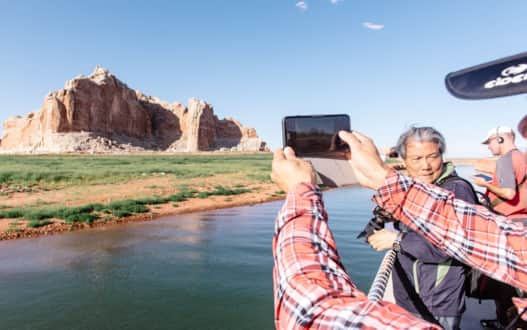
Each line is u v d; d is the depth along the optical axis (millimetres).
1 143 151125
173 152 141500
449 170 1854
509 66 648
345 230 11102
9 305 5820
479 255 645
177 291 6340
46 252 9219
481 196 2705
